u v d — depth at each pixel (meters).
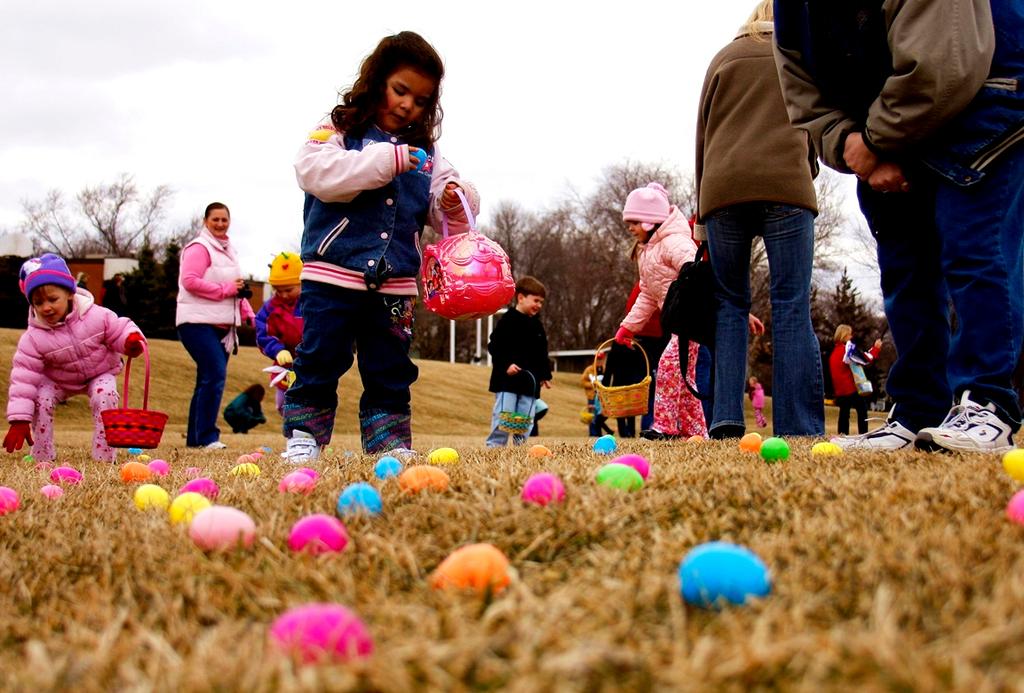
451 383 22.69
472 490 2.41
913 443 3.55
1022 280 3.28
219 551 1.79
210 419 7.79
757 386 19.52
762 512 2.02
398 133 4.52
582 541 1.81
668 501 2.15
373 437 4.60
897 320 3.81
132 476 3.84
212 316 7.74
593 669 1.01
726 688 0.97
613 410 7.24
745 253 5.52
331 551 1.75
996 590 1.24
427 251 4.39
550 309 60.22
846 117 3.60
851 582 1.35
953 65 3.01
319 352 4.43
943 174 3.22
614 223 49.84
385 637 1.20
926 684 0.92
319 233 4.37
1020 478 2.46
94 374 5.91
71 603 1.56
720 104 5.41
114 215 62.53
